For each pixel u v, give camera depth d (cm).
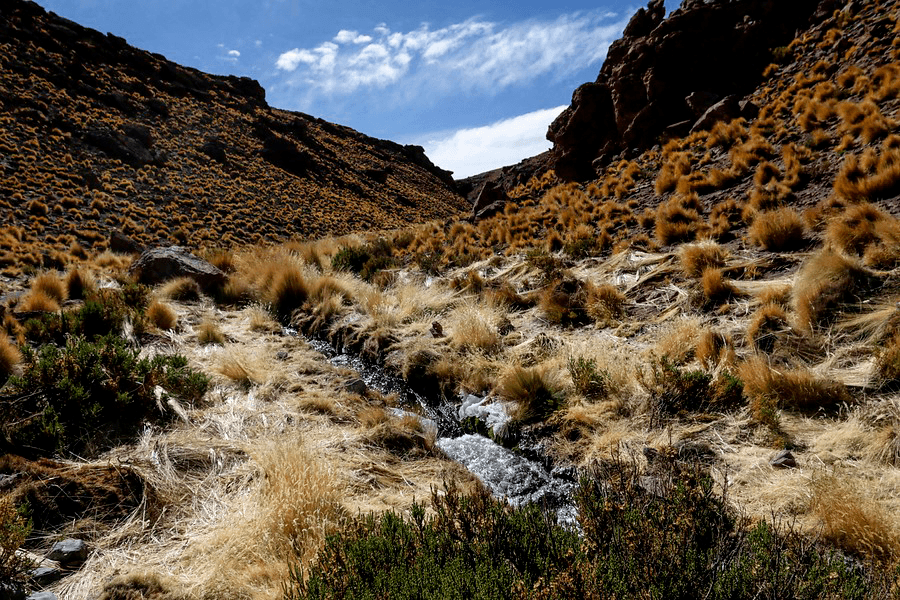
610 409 507
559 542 248
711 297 674
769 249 769
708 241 838
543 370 585
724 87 1605
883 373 437
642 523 241
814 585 199
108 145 3650
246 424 491
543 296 829
